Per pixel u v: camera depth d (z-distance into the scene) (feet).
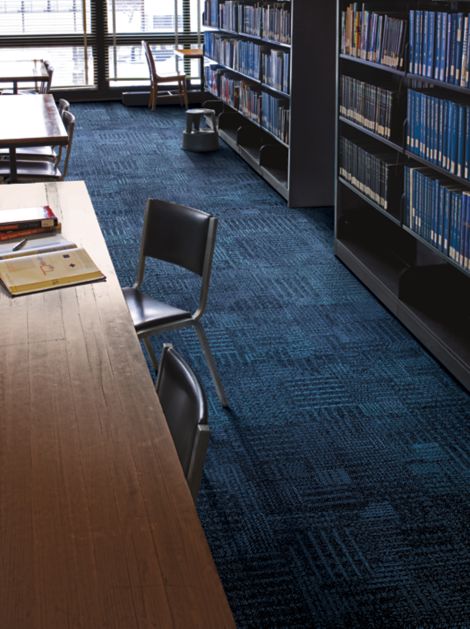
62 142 14.80
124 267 15.51
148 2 33.42
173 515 4.67
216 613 3.95
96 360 6.56
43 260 8.45
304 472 9.39
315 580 7.73
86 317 7.35
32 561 4.32
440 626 7.17
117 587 4.12
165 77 31.89
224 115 27.20
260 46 21.88
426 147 11.96
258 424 10.34
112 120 30.32
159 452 5.31
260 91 23.31
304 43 18.30
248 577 7.77
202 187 21.40
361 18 14.24
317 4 18.08
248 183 21.81
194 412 5.57
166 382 6.37
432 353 12.05
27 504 4.80
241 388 11.18
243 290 14.55
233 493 9.02
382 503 8.85
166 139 27.22
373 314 13.57
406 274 12.87
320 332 12.90
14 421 5.70
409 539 8.29
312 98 18.75
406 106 13.23
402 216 13.07
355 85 14.69
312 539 8.30
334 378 11.48
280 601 7.47
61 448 5.36
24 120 16.31
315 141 19.11
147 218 10.58
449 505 8.80
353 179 15.19
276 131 20.84
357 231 16.07
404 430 10.20
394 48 12.83
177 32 33.96
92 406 5.88
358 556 8.05
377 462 9.57
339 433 10.14
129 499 4.83
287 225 18.25
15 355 6.64
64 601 4.04
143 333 9.80
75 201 10.86
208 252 9.93
